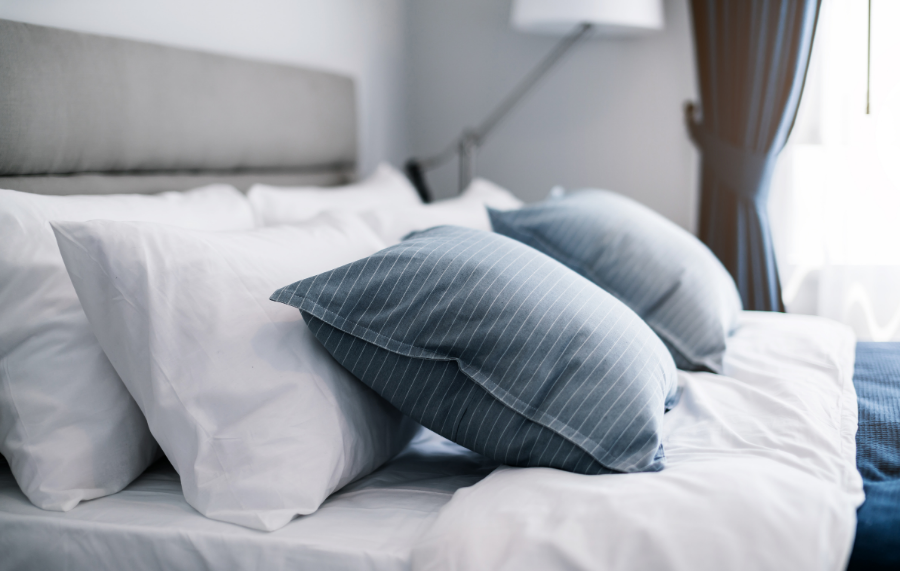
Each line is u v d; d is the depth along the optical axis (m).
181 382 0.83
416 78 2.78
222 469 0.81
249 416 0.83
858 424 0.97
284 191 1.48
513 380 0.82
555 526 0.67
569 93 2.59
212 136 1.50
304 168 1.92
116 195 1.12
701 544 0.63
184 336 0.84
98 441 0.88
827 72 2.10
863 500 0.73
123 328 0.85
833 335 1.41
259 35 1.83
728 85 2.24
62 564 0.79
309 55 2.07
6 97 1.05
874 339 2.10
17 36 1.07
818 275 2.22
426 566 0.67
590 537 0.65
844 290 2.11
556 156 2.64
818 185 2.18
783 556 0.61
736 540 0.62
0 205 0.90
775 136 2.18
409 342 0.84
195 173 1.50
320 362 0.88
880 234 2.06
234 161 1.60
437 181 2.81
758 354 1.28
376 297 0.85
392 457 1.00
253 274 0.91
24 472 0.85
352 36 2.31
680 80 2.43
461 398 0.84
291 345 0.87
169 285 0.85
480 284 0.84
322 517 0.80
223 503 0.79
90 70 1.20
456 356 0.83
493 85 2.68
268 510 0.78
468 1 2.67
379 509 0.82
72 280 0.86
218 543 0.75
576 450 0.79
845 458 0.83
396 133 2.69
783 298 2.28
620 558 0.63
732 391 1.07
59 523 0.80
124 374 0.88
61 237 0.85
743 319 1.56
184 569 0.76
